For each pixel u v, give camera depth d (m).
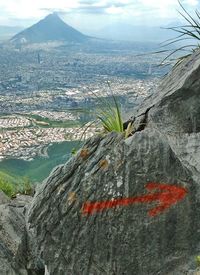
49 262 5.11
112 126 5.50
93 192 4.97
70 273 5.04
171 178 4.88
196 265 4.77
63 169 5.18
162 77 6.29
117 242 4.91
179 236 4.88
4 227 6.57
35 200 5.26
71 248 5.03
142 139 4.99
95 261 4.98
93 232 4.96
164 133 5.30
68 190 5.06
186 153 5.10
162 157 4.89
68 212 5.03
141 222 4.88
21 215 7.37
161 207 4.87
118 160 4.96
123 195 4.89
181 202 4.87
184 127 5.22
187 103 5.20
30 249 6.14
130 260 4.91
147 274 4.90
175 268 4.85
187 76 5.15
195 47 6.32
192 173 4.93
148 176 4.88
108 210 4.92
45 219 5.11
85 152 5.15
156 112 5.39
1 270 5.86
